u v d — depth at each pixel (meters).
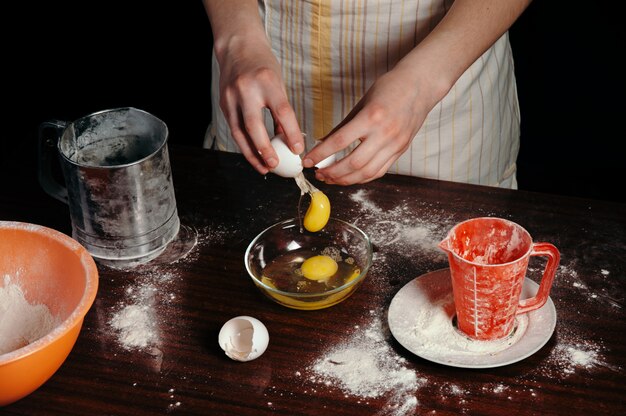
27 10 4.16
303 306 1.40
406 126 1.42
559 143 3.32
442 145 1.93
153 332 1.39
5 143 3.46
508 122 2.08
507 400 1.24
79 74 3.80
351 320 1.39
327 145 1.38
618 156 3.25
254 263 1.50
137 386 1.29
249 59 1.54
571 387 1.25
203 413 1.24
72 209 1.53
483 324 1.29
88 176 1.45
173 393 1.28
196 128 3.53
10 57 3.91
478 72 1.89
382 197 1.68
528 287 1.40
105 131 1.58
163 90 3.71
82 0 4.21
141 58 3.88
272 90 1.45
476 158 1.99
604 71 3.52
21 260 1.38
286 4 1.82
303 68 1.89
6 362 1.13
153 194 1.50
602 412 1.21
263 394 1.27
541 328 1.33
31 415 1.25
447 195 1.68
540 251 1.27
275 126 1.50
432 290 1.42
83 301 1.23
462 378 1.28
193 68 3.83
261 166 1.49
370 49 1.82
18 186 1.75
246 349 1.32
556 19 3.68
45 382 1.30
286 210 1.67
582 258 1.50
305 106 1.95
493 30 1.59
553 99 3.46
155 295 1.47
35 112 3.61
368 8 1.76
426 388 1.26
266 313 1.42
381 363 1.31
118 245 1.52
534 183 3.17
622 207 1.63
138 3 4.18
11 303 1.38
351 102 1.91
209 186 1.74
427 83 1.47
